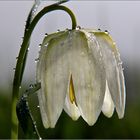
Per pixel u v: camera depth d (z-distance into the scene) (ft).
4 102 1.83
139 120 1.82
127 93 1.98
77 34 1.10
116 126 1.79
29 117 1.11
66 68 1.09
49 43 1.11
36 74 1.11
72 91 1.11
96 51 1.10
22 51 1.11
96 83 1.09
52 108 1.09
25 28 1.12
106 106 1.15
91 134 1.74
